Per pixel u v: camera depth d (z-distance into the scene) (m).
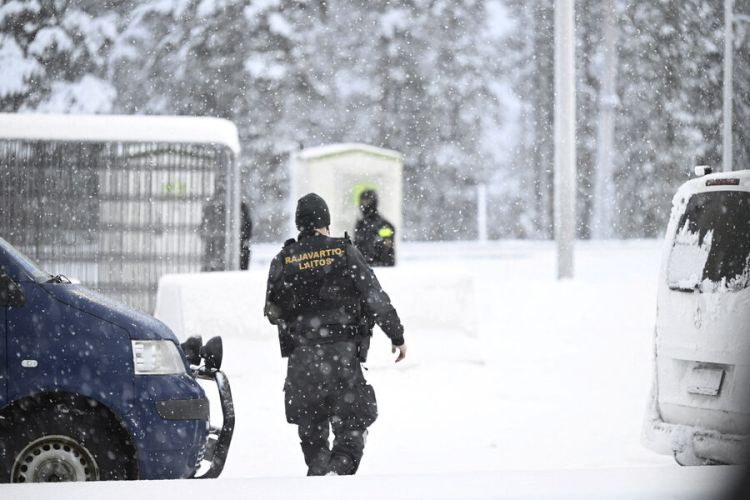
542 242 156.38
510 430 34.03
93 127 54.97
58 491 16.12
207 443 25.44
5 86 142.12
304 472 28.70
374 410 24.94
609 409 37.41
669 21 185.88
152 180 55.50
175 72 155.75
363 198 52.12
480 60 187.00
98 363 22.45
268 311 25.03
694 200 26.72
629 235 188.38
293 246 25.16
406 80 180.50
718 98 185.62
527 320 62.41
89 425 22.55
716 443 25.17
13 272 22.53
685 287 26.28
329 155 81.69
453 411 37.19
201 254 55.88
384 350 45.00
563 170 88.88
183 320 43.59
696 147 186.00
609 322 61.03
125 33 151.62
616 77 188.88
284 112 164.00
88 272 55.12
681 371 26.17
